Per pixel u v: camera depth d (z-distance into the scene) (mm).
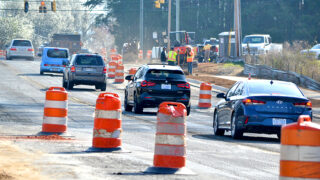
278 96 44625
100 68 95062
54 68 123688
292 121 44312
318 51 135500
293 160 18156
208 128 54562
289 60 120625
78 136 42594
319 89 102688
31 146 35500
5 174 25203
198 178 26625
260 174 28672
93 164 29359
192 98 91625
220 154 35875
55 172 26422
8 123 49906
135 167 28922
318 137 18062
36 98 77125
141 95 64938
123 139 42312
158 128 27781
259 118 44250
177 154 27641
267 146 41281
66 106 42281
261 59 130250
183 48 146000
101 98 34688
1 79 108438
